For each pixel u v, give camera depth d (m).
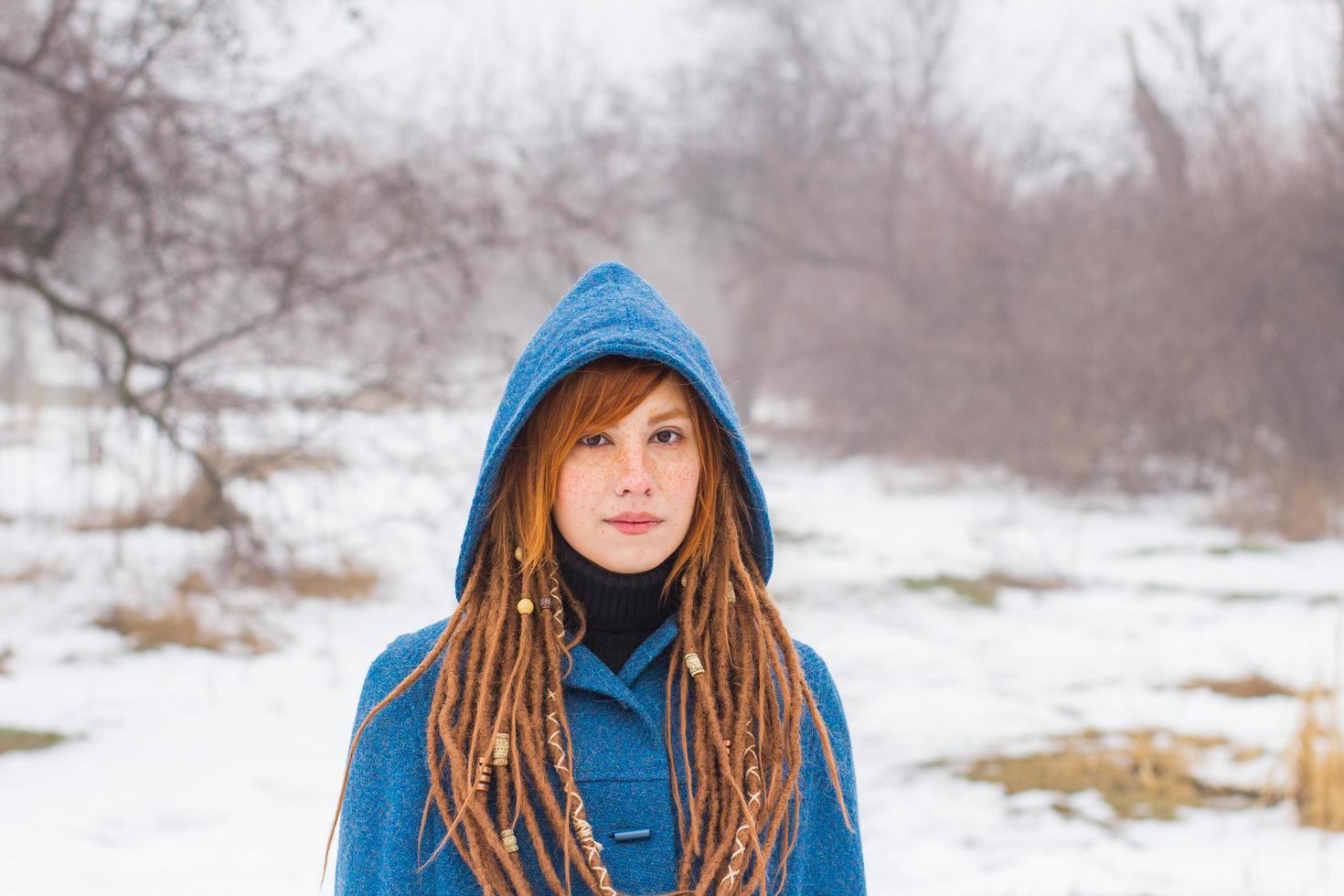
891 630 8.90
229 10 7.98
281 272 8.88
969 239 18.69
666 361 1.41
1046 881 4.61
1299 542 12.20
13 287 8.79
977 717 6.76
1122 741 6.32
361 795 1.46
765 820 1.42
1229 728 6.51
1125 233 16.47
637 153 20.97
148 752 5.64
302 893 4.24
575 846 1.37
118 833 4.71
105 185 8.29
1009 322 17.78
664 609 1.53
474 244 8.95
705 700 1.44
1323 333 14.20
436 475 9.70
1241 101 15.65
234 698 6.55
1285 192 14.83
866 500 16.02
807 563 11.52
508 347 9.37
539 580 1.47
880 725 6.65
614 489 1.44
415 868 1.42
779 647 1.57
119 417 10.46
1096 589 10.36
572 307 1.52
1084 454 15.82
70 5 7.84
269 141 8.45
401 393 9.11
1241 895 4.45
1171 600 9.89
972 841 5.07
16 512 11.16
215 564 9.27
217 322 9.41
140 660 7.18
